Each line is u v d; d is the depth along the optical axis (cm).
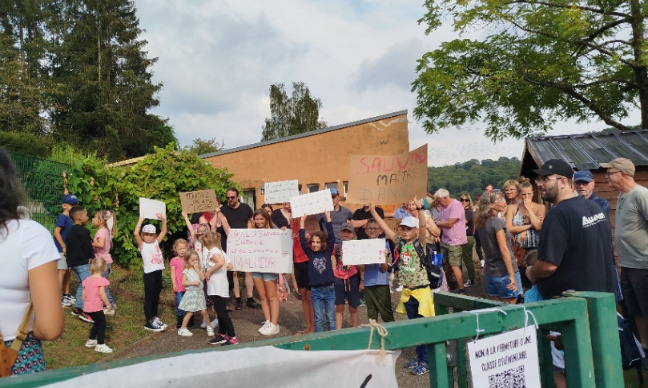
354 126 2109
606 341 263
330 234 746
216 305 773
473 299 300
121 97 4475
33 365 221
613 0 1515
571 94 1641
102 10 4612
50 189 1037
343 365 199
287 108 5847
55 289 219
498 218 661
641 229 553
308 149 2205
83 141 4291
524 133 1792
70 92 4275
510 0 1595
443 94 1669
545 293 396
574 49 1622
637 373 525
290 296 1181
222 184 1421
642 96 1562
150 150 4694
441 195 945
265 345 182
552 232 376
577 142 1006
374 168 681
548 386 297
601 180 853
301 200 756
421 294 613
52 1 4688
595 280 374
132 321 870
